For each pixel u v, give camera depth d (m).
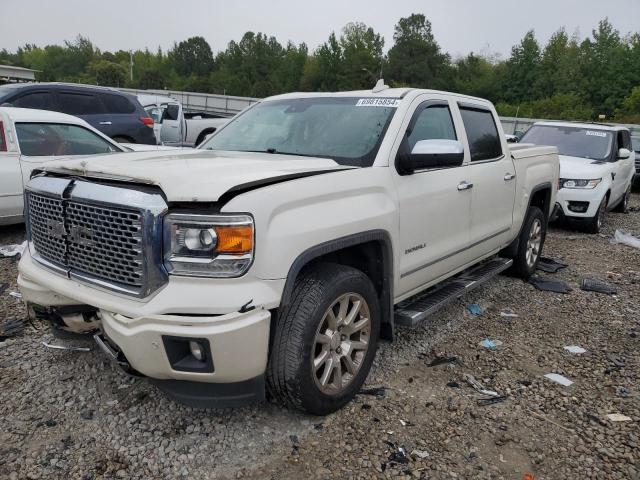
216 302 2.49
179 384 2.69
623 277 6.59
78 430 2.99
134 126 11.38
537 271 6.62
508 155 5.21
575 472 2.83
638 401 3.54
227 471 2.72
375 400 3.41
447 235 4.16
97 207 2.69
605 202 9.62
